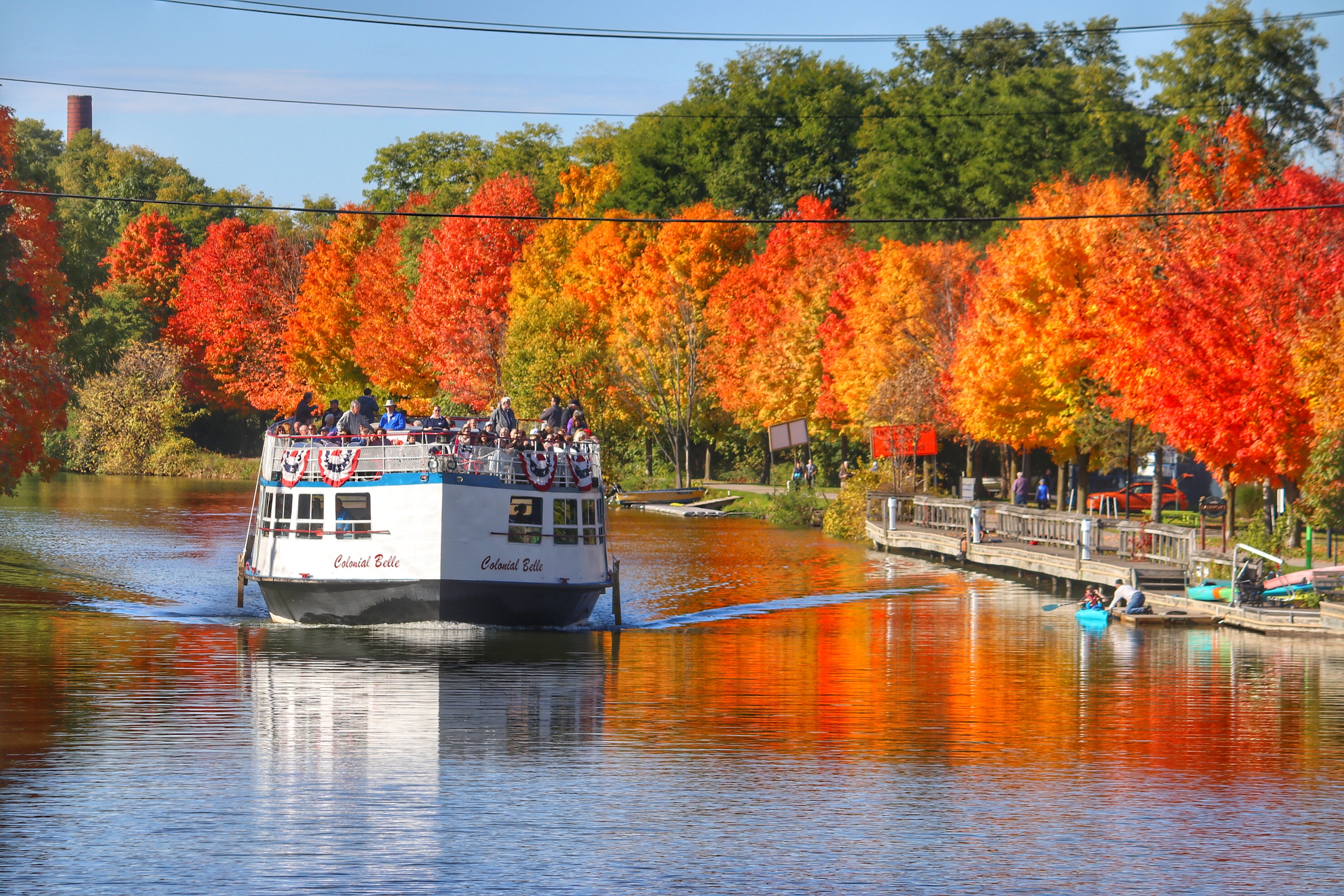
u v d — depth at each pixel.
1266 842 17.16
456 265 119.94
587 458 39.09
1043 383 60.16
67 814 17.84
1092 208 59.66
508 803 18.67
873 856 16.47
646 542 71.81
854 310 88.38
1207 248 47.19
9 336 54.78
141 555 58.25
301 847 16.55
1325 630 37.12
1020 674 30.61
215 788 19.30
